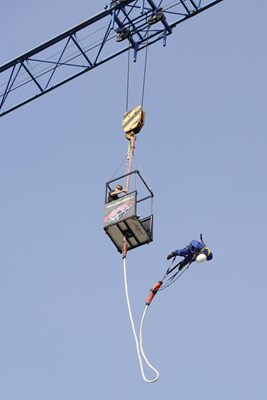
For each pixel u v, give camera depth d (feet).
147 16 211.41
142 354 149.38
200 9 210.79
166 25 211.82
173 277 163.73
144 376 147.02
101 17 214.48
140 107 184.75
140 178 167.43
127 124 184.24
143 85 188.75
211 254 165.58
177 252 164.76
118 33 213.87
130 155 179.73
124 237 165.27
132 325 152.35
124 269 161.38
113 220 164.55
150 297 159.84
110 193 168.55
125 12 212.02
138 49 214.69
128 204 164.76
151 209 165.58
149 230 164.25
